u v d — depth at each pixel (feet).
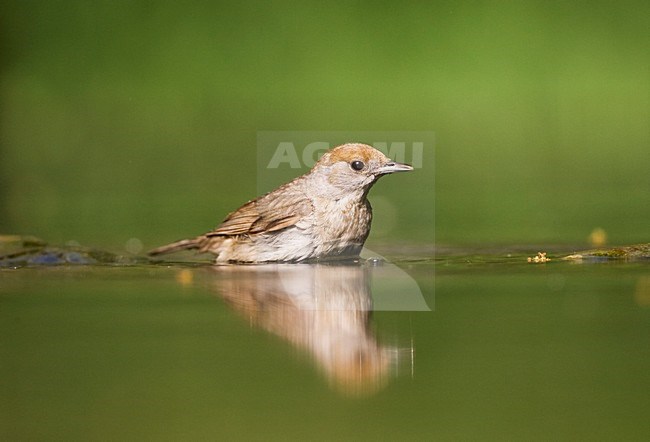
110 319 32.45
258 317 32.55
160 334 30.58
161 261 42.75
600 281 36.94
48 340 29.99
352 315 32.78
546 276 38.27
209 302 34.86
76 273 40.34
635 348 28.81
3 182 61.87
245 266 41.39
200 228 48.39
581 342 29.48
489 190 58.75
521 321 31.73
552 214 50.65
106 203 55.77
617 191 57.98
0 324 31.94
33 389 25.72
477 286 36.42
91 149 70.64
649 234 45.55
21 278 39.22
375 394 25.55
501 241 44.86
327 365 27.91
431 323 31.78
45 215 52.29
